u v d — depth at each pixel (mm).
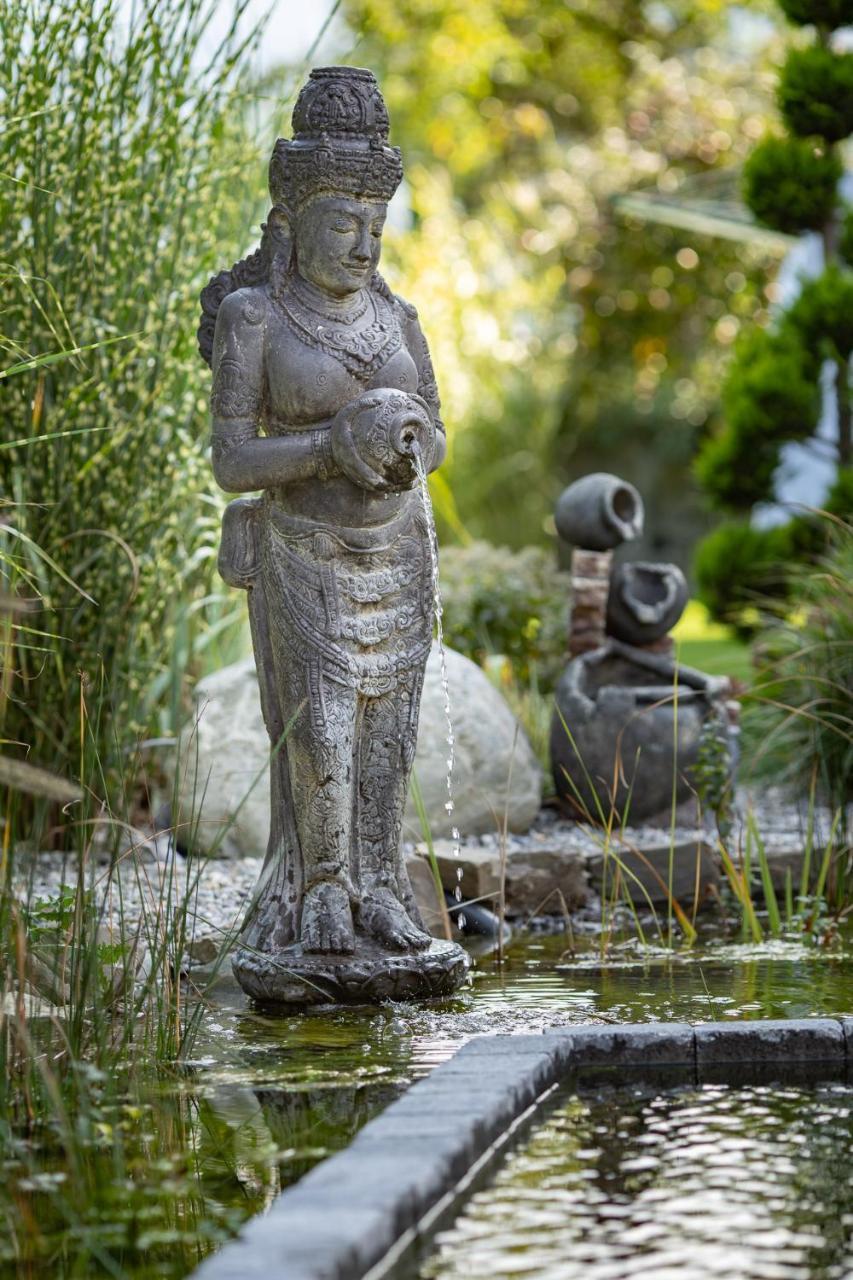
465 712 7266
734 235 17453
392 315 5188
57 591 6945
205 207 7543
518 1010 4840
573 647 7902
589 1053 4152
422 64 23953
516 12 24344
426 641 5176
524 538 16031
